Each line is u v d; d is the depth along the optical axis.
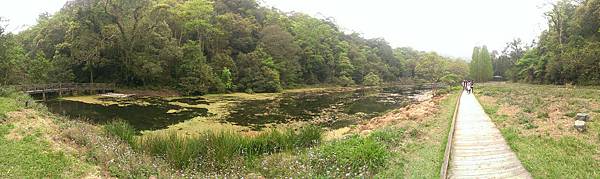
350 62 82.75
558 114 17.20
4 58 31.89
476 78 89.00
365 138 12.88
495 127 15.87
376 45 106.69
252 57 54.19
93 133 13.84
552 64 50.28
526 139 12.51
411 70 110.38
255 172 10.30
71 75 40.91
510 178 8.77
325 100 40.53
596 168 9.02
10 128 12.53
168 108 29.05
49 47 45.91
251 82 52.34
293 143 13.76
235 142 12.54
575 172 8.76
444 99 32.88
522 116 17.53
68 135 12.64
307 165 10.12
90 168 9.64
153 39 42.47
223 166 10.62
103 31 39.72
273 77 53.94
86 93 38.66
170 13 46.97
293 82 64.75
